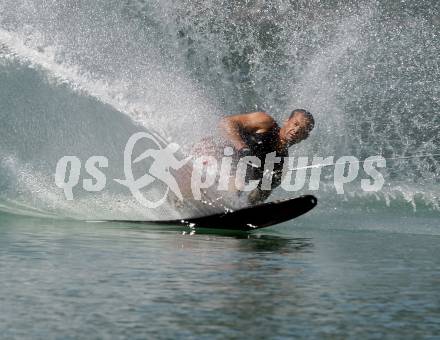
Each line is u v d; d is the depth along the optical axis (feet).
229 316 50.42
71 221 98.84
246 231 98.27
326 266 70.18
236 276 63.72
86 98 110.83
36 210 103.50
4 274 61.36
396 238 95.20
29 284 58.03
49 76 111.96
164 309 51.83
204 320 49.29
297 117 106.63
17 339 44.14
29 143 108.37
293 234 96.17
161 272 64.44
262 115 107.34
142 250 76.38
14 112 109.09
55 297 54.29
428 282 63.31
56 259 68.95
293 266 69.67
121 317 49.52
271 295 56.80
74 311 50.70
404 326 48.98
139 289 57.57
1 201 104.99
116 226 96.32
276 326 48.26
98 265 66.64
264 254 76.79
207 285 59.67
